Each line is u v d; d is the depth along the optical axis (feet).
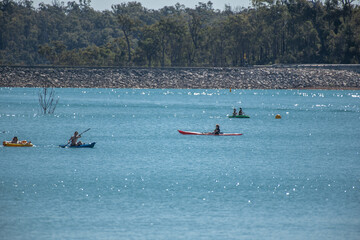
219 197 470.39
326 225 401.70
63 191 483.92
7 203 445.37
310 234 383.86
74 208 434.71
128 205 444.14
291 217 419.13
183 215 420.36
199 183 519.60
